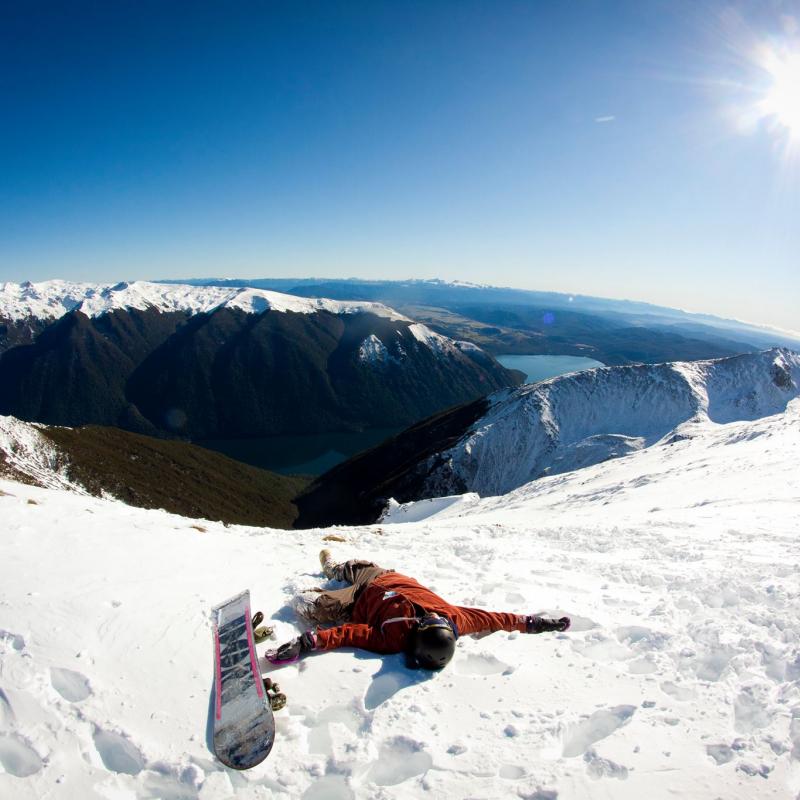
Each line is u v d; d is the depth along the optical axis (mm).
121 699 3861
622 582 6320
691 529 9703
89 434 108188
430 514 43188
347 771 3213
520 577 6668
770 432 30859
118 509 10875
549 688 3926
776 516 10188
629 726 3412
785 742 3127
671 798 2836
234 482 123375
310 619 5293
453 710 3740
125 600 5316
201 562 6957
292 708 3859
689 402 106750
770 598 5008
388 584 5195
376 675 4227
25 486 11352
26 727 3561
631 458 41438
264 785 3152
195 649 4527
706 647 4223
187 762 3299
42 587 5422
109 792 3133
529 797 2928
